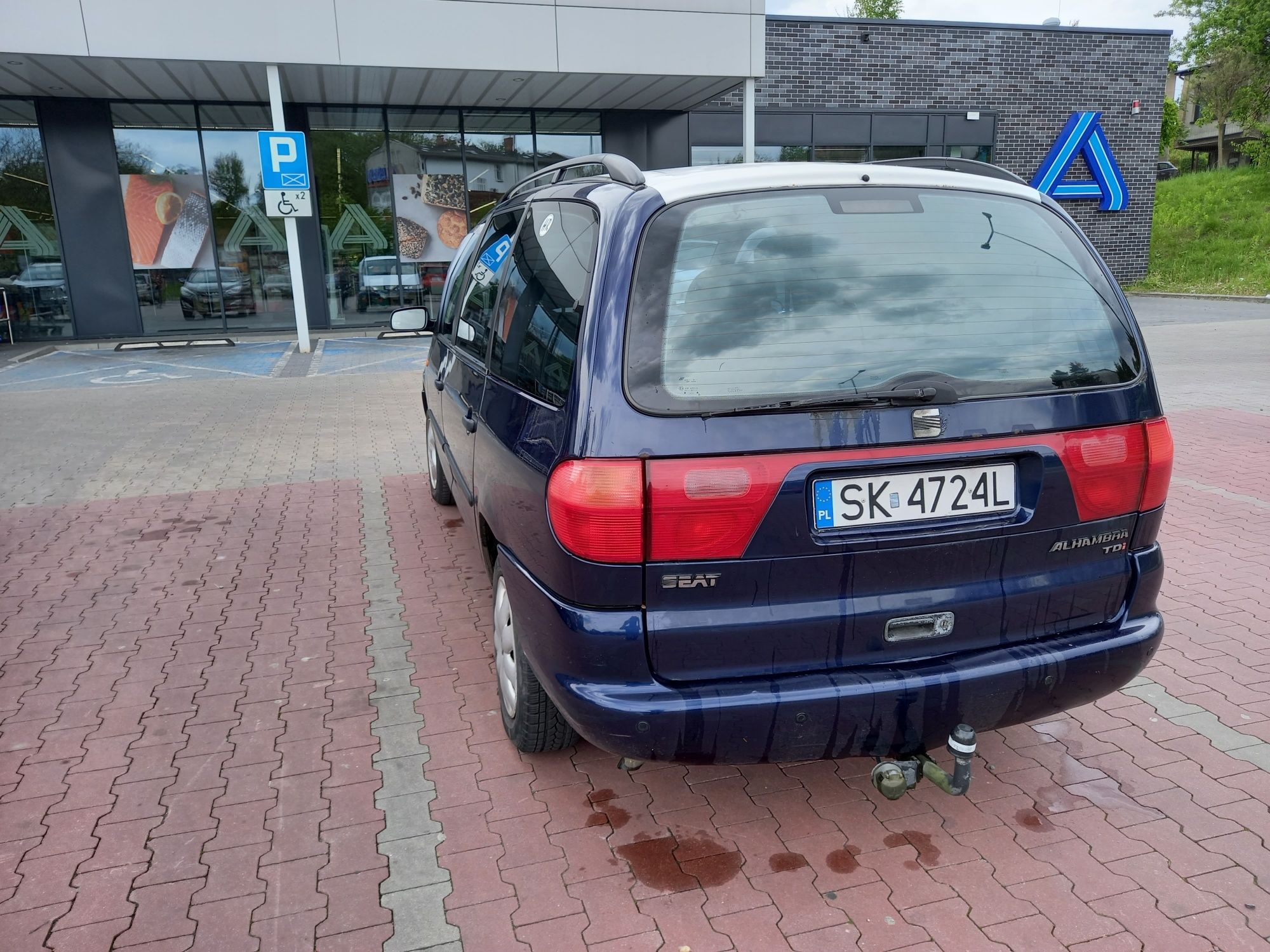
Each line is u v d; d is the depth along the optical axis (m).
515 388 2.76
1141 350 2.56
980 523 2.34
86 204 15.69
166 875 2.56
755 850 2.62
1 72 13.11
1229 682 3.53
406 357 13.48
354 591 4.64
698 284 2.27
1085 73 20.20
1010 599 2.39
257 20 12.44
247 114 16.06
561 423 2.28
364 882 2.51
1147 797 2.82
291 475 6.96
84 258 15.86
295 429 8.65
